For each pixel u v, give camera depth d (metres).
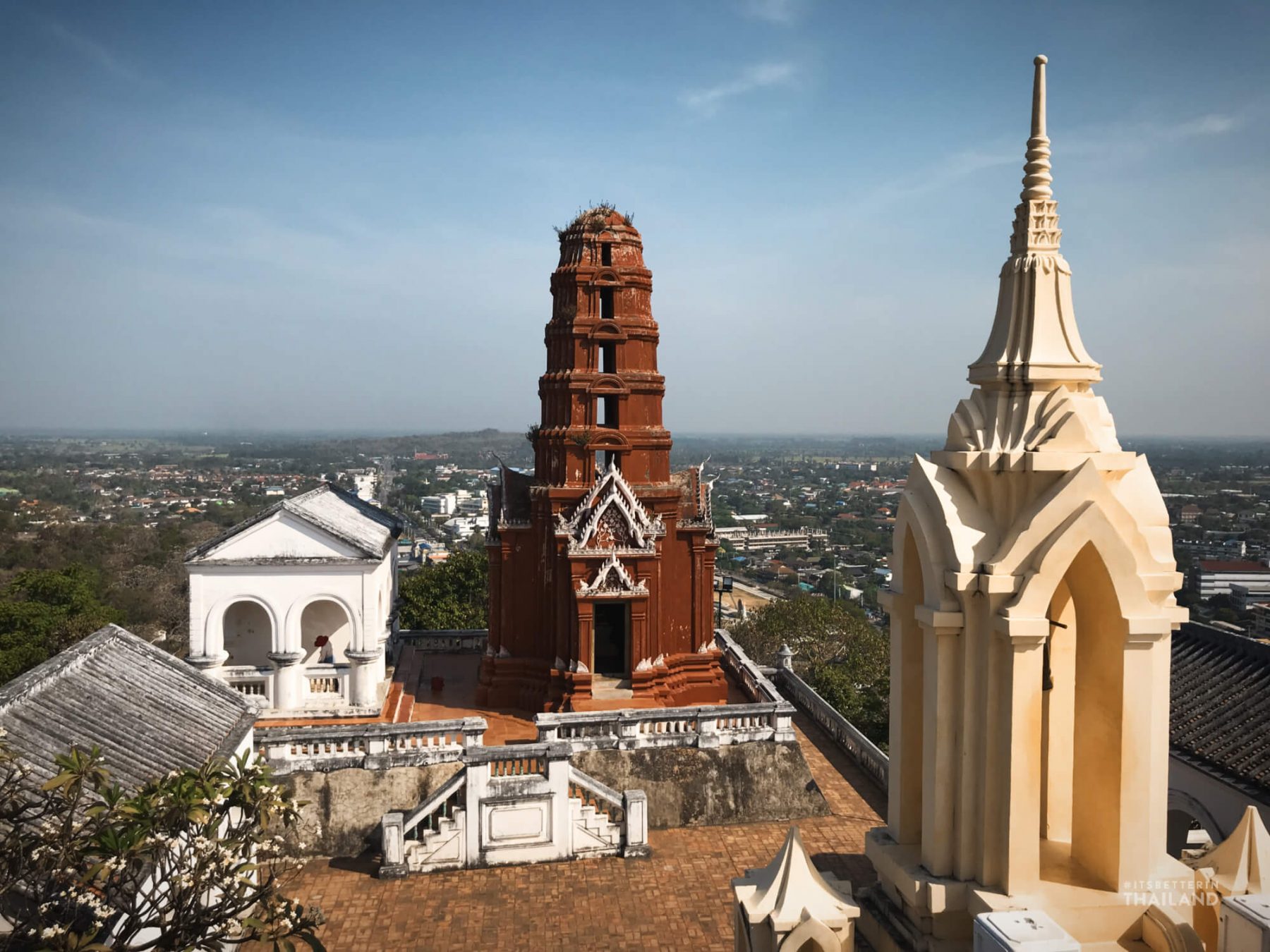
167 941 11.84
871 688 46.34
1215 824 24.28
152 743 19.08
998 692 8.71
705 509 32.94
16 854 11.55
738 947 9.83
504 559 31.97
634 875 22.28
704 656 32.44
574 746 25.41
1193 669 28.22
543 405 32.91
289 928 12.72
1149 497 9.16
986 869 8.75
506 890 21.53
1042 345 9.12
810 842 24.11
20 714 17.80
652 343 32.66
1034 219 9.27
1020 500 9.01
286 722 28.78
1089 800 9.03
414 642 39.06
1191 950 7.86
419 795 23.94
